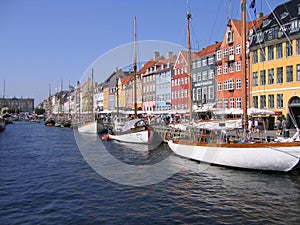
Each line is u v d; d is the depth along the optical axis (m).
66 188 14.52
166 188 14.06
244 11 18.98
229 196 12.73
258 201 12.01
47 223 10.14
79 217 10.62
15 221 10.37
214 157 18.12
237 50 43.41
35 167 20.39
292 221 9.97
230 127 19.06
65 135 51.25
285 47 35.62
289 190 13.32
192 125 21.14
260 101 39.12
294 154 14.95
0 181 16.22
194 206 11.59
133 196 12.96
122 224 9.95
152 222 10.06
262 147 15.70
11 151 29.69
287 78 35.41
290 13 36.38
